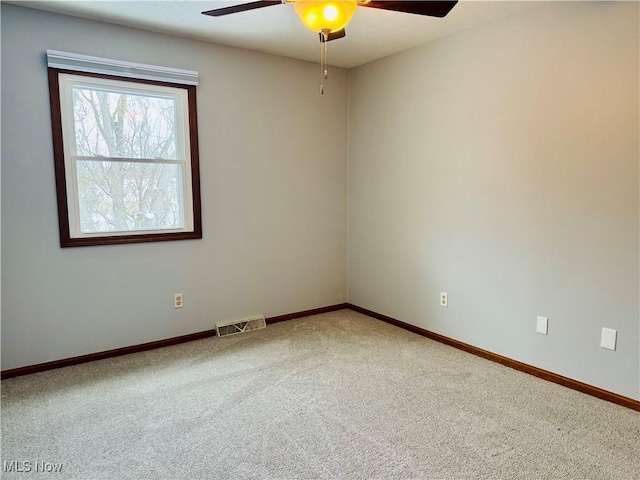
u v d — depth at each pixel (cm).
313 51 357
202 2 257
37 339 283
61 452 194
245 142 359
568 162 252
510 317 290
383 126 380
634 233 227
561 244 258
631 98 224
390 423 218
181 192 333
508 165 284
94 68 285
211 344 336
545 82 260
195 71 326
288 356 309
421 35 314
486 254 302
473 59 300
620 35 226
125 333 316
